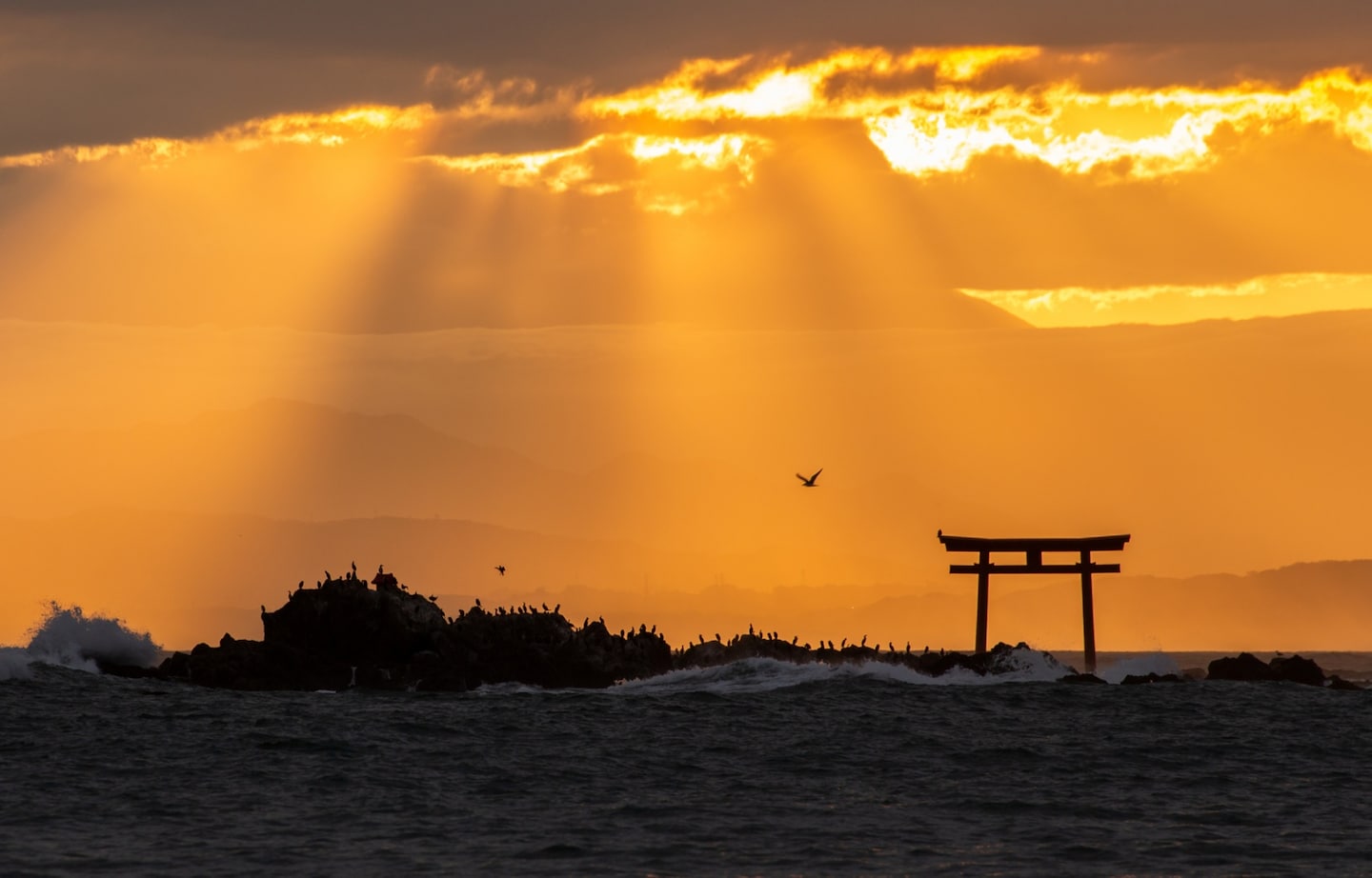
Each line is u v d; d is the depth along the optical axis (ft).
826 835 606.14
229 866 551.59
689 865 557.74
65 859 559.79
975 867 557.33
